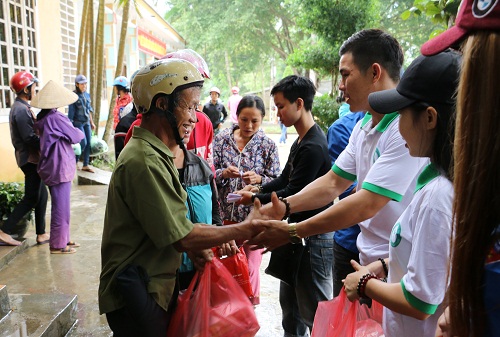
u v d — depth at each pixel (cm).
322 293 232
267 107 3209
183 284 203
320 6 972
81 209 606
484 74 79
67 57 998
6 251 415
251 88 4603
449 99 111
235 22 2402
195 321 173
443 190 113
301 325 262
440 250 112
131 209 161
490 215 81
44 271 393
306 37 1977
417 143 119
